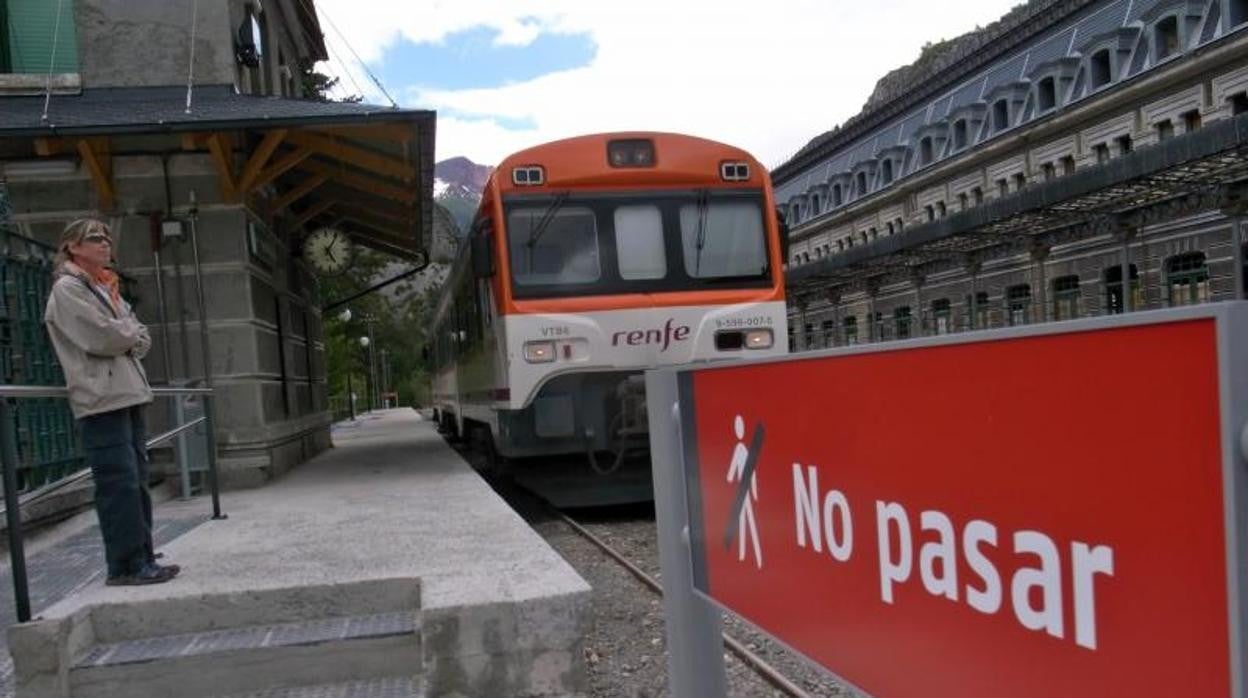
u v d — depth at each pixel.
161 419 8.64
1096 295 37.34
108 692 3.80
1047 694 1.26
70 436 6.89
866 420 1.66
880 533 1.63
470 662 3.93
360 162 9.70
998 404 1.32
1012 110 44.72
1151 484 1.08
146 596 4.14
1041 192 23.80
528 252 8.74
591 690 4.53
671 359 8.77
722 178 9.21
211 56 9.60
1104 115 38.44
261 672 3.92
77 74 9.35
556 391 8.82
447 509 6.72
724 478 2.31
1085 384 1.16
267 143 8.76
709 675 2.62
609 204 8.94
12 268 6.38
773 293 9.06
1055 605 1.23
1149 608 1.09
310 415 12.67
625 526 9.23
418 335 66.25
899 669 1.60
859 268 37.09
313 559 4.91
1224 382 0.97
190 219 8.98
